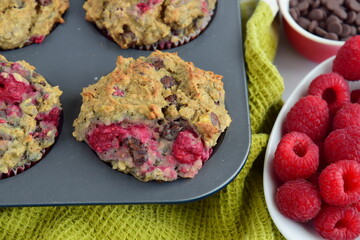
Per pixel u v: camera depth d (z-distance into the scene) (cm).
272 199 33
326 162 34
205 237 34
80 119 32
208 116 32
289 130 35
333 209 31
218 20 37
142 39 36
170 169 31
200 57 36
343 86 35
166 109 32
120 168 31
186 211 35
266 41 39
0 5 35
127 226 33
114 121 31
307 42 40
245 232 33
